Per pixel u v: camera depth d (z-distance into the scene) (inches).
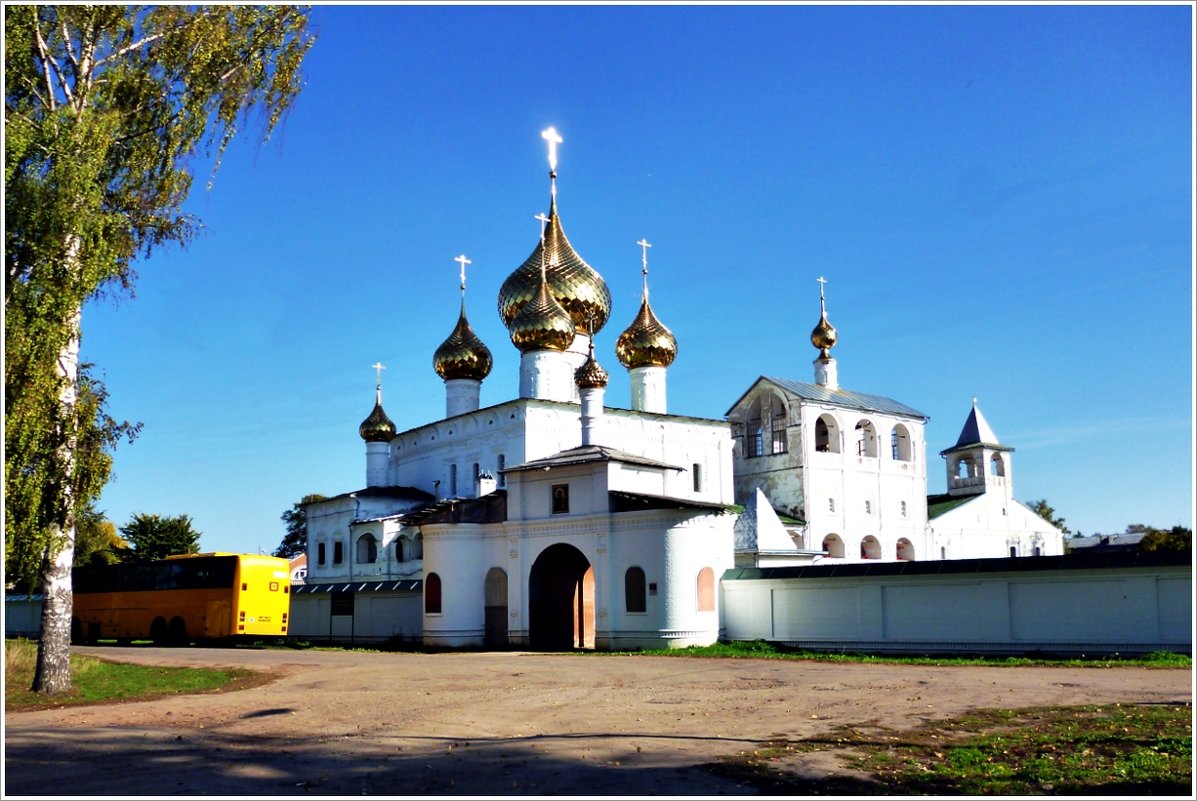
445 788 450.9
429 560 1563.7
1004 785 445.4
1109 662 1057.5
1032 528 2945.4
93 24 872.9
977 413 2940.5
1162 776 454.9
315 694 847.1
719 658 1220.5
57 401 817.5
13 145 767.1
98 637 2000.5
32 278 782.5
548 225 2303.2
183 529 3216.0
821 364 2842.0
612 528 1464.1
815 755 518.0
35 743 590.2
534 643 1531.7
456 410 2298.2
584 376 1718.8
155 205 921.5
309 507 2309.3
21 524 792.9
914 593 1331.2
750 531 1984.5
